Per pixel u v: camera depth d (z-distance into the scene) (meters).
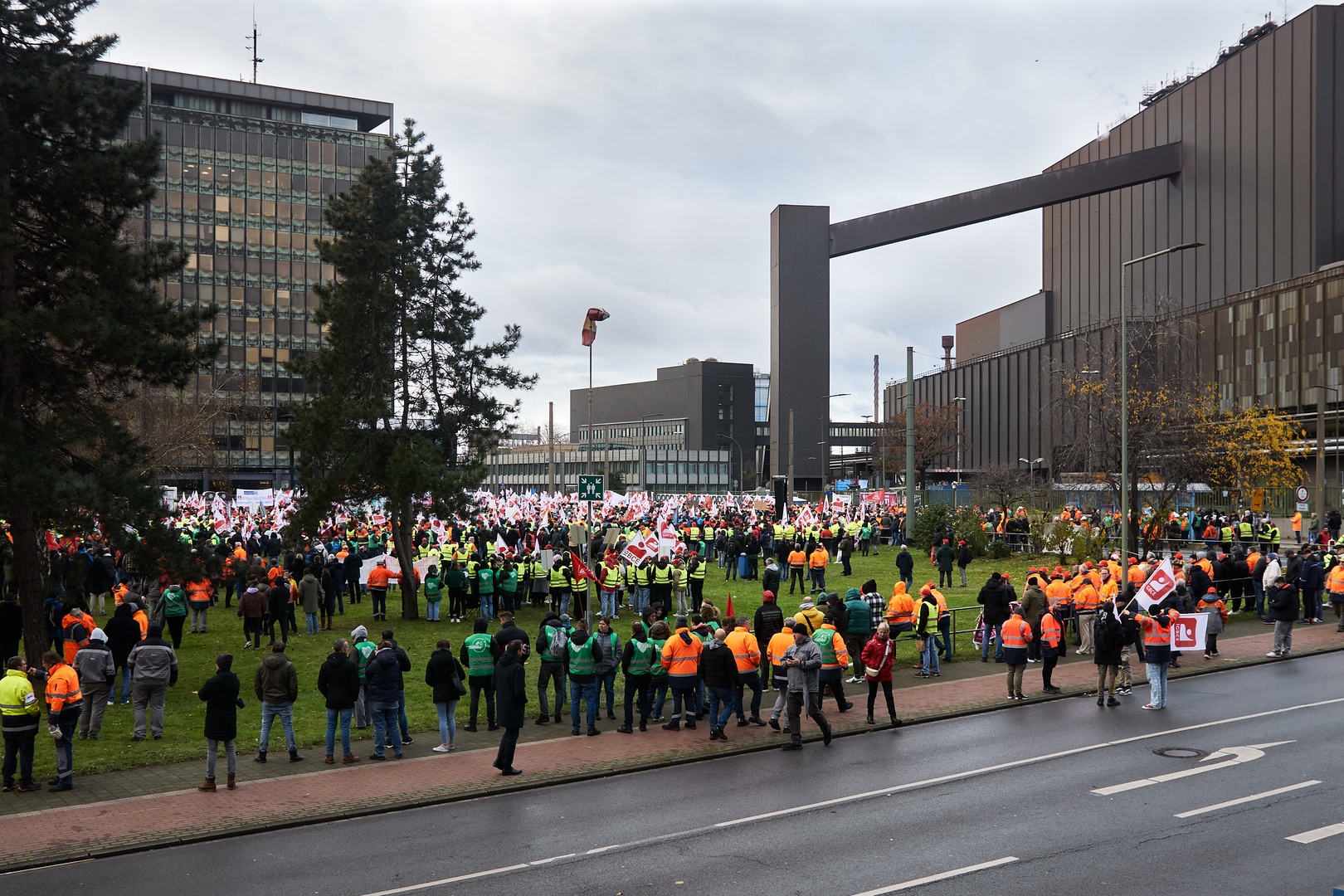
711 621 17.78
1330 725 16.19
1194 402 42.28
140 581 29.53
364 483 30.91
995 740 16.05
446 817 12.64
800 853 10.88
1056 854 10.60
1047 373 70.19
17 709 13.73
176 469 62.78
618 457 164.88
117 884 10.37
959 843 11.05
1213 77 97.50
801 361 117.38
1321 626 26.88
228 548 31.80
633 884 10.05
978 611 27.91
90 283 19.97
